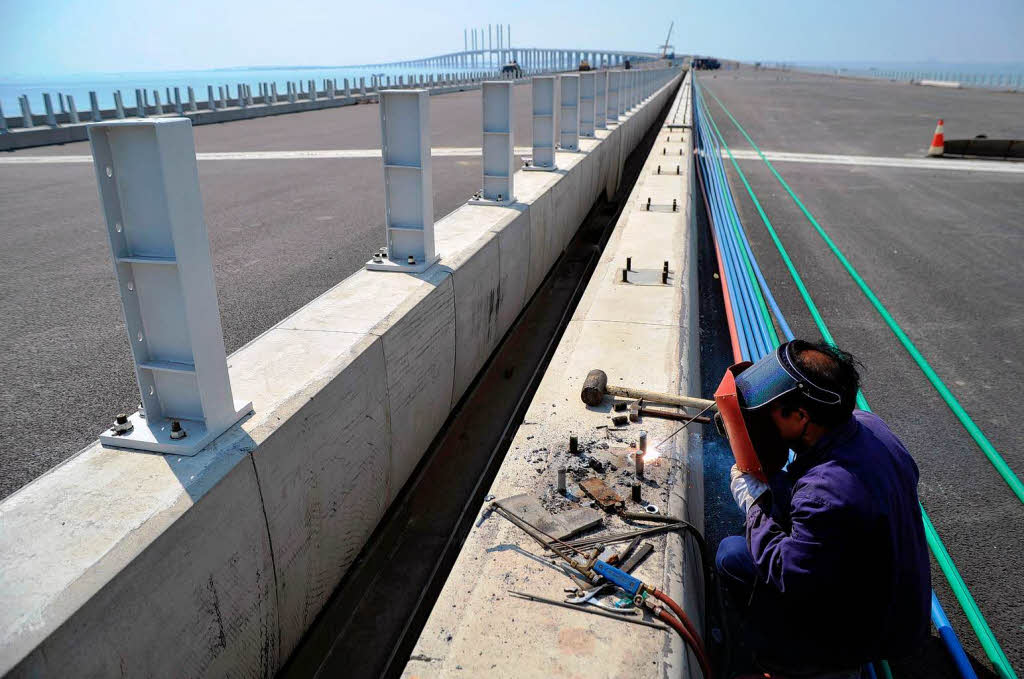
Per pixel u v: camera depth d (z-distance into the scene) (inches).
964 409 188.9
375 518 144.3
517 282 249.9
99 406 166.1
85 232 357.1
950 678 106.2
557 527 95.3
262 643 103.4
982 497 151.3
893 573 77.9
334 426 119.8
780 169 594.6
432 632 78.5
